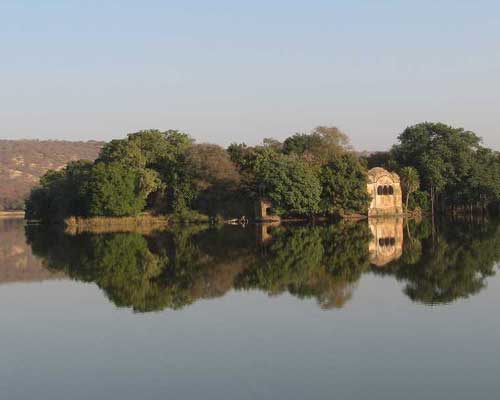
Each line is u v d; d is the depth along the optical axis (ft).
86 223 366.84
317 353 81.15
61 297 127.34
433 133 463.83
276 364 76.89
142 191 372.17
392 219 405.39
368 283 134.10
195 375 73.61
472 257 175.94
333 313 104.42
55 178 445.78
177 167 390.83
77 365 78.95
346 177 394.93
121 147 407.03
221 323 99.04
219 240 249.34
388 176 431.43
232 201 393.50
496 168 450.30
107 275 156.04
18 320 106.22
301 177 372.17
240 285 134.92
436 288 126.21
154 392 68.44
